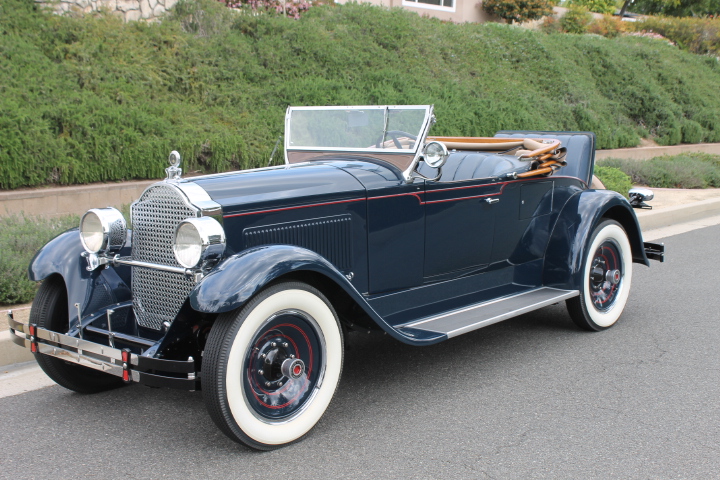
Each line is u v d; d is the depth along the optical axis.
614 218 5.02
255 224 3.18
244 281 2.76
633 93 17.75
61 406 3.48
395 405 3.48
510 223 4.43
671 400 3.50
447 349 4.41
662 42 22.98
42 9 9.91
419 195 3.82
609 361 4.12
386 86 11.77
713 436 3.08
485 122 12.50
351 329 3.63
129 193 7.97
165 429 3.21
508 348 4.41
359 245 3.60
